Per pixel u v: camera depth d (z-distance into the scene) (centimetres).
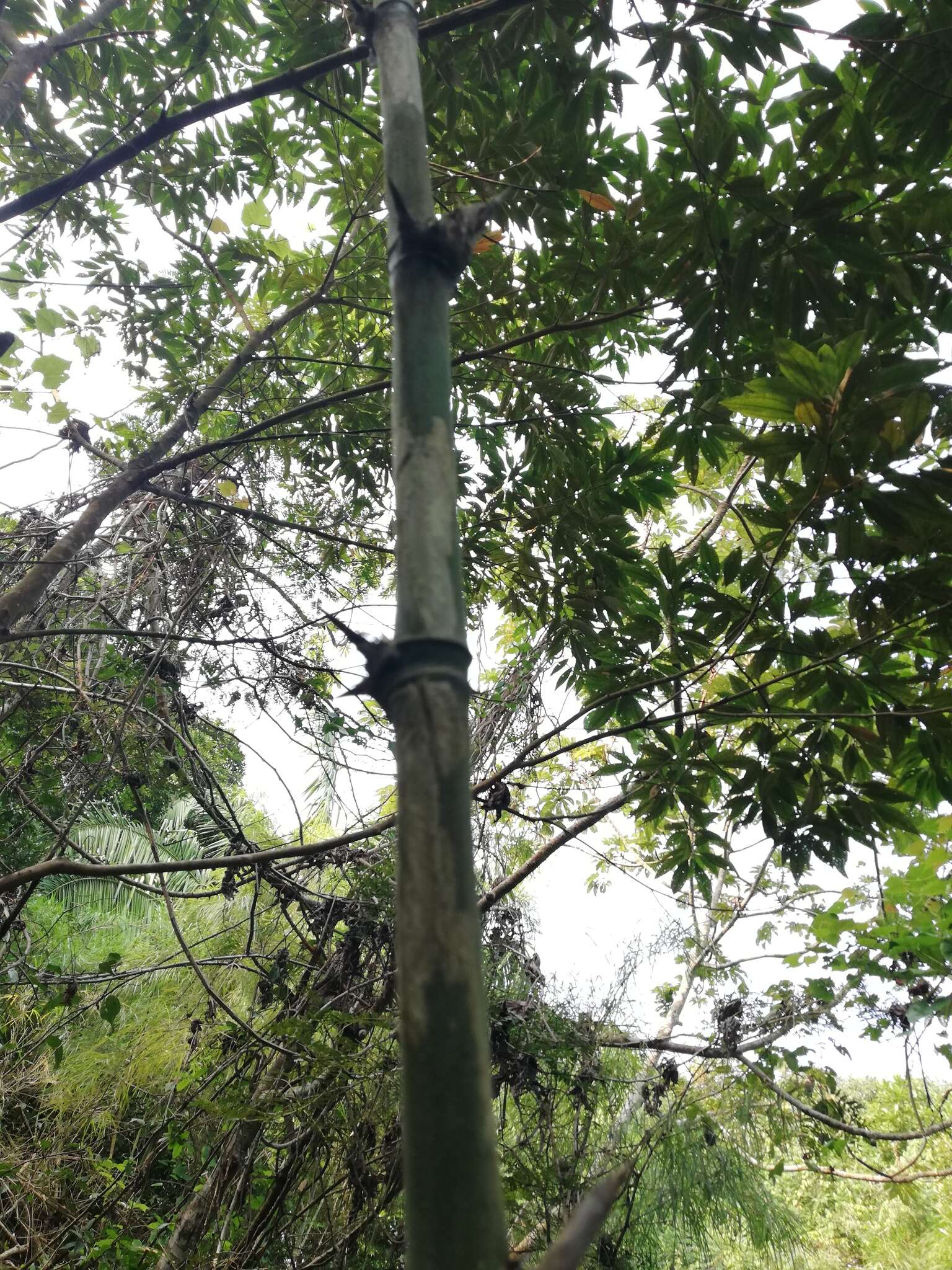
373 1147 283
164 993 460
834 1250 627
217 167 355
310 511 395
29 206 212
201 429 420
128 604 303
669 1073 362
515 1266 66
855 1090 554
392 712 91
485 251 282
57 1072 394
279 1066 292
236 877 295
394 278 116
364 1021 252
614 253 262
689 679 273
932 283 225
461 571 100
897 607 207
